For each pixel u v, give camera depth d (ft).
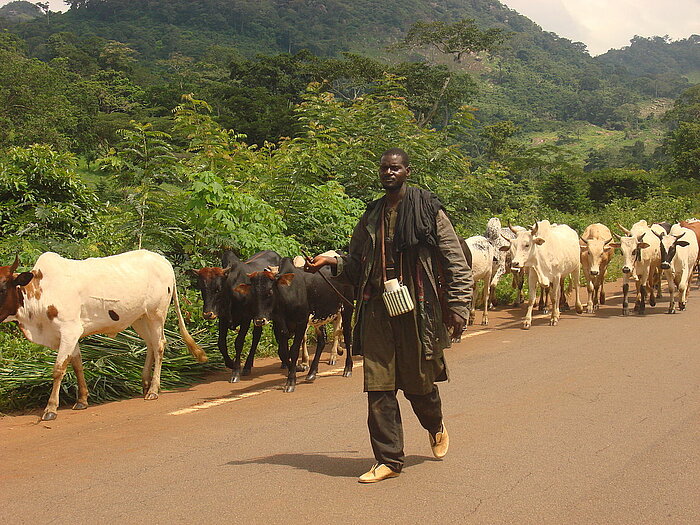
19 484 14.96
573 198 109.19
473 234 53.52
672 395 22.33
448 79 155.74
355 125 49.62
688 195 129.80
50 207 34.78
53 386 21.72
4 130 127.95
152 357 24.67
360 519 12.70
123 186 33.83
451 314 14.34
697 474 15.15
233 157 40.63
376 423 14.58
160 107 199.11
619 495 13.91
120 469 15.88
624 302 42.34
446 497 13.73
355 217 40.47
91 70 268.62
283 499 13.70
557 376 25.39
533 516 12.85
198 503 13.57
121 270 23.27
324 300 26.45
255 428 19.47
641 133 460.96
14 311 21.68
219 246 33.22
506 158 162.50
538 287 49.65
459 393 23.02
